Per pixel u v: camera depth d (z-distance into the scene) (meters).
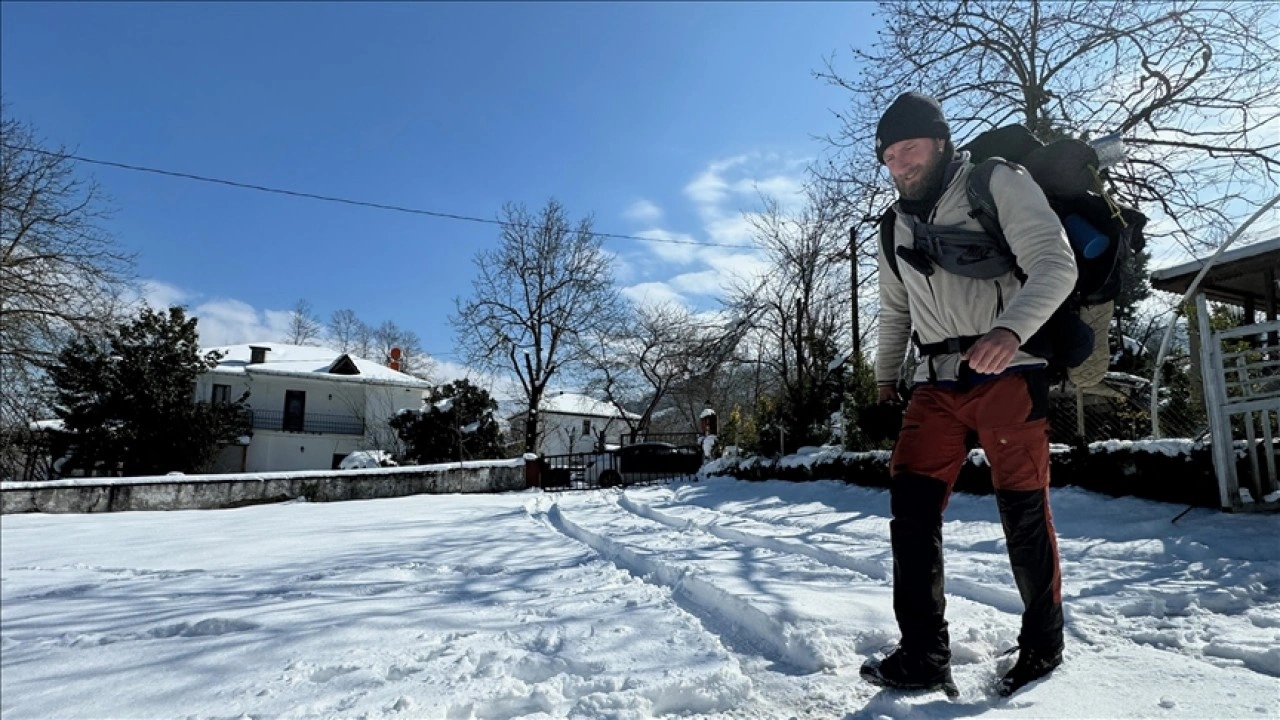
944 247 1.93
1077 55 11.93
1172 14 10.93
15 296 18.38
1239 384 5.09
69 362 21.53
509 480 18.89
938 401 2.01
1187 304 6.80
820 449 11.67
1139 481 5.86
